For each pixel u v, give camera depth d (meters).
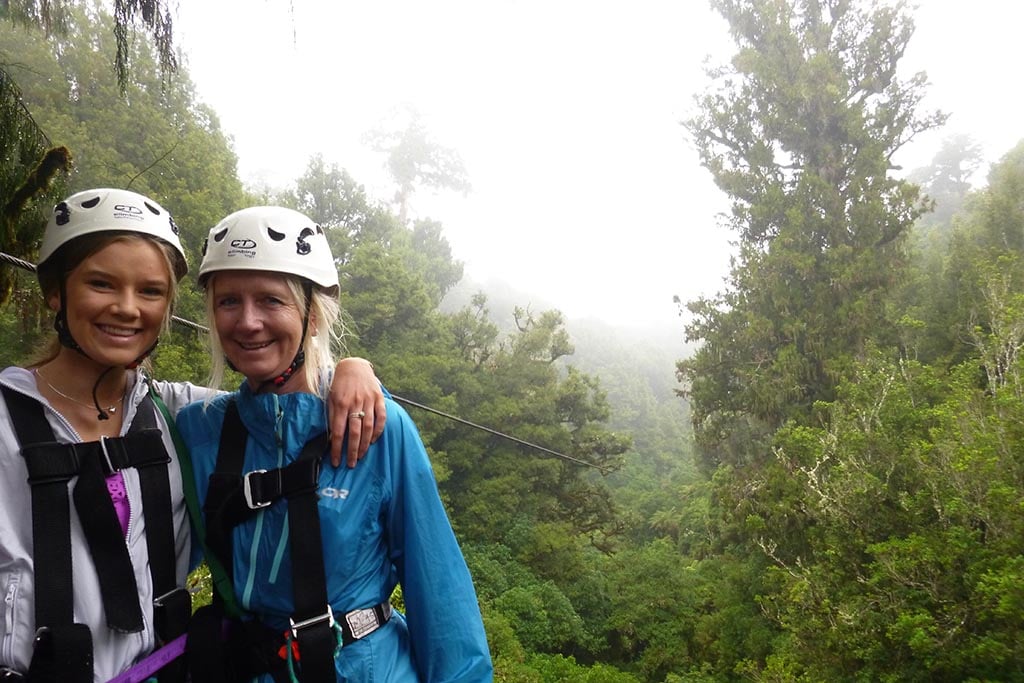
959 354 20.16
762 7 25.44
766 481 18.47
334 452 1.60
